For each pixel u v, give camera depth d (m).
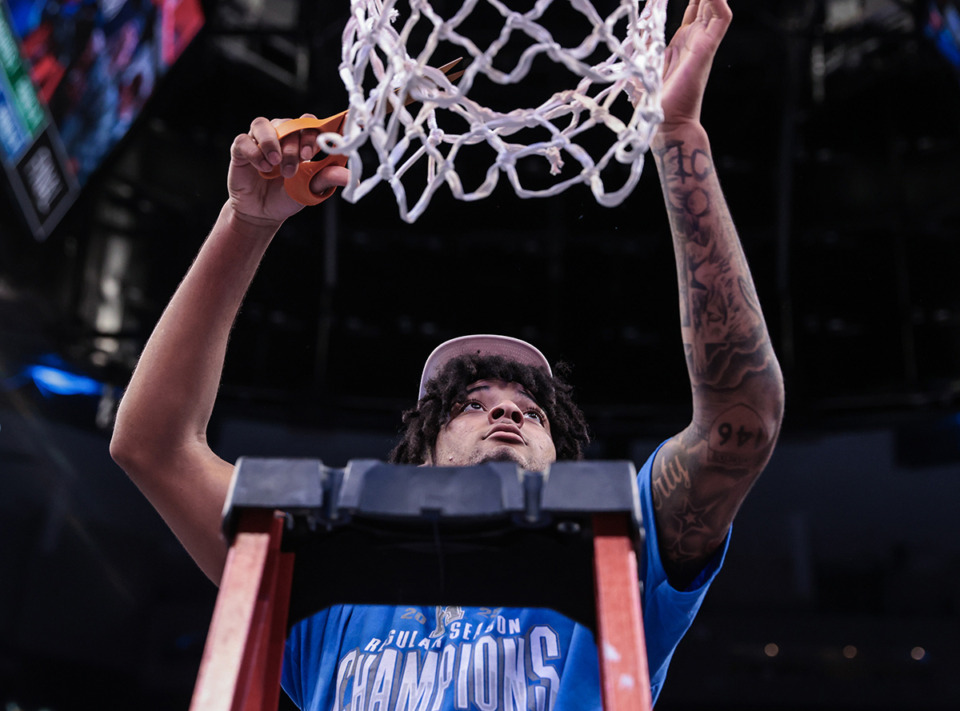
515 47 6.23
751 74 6.96
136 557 8.36
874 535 8.06
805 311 7.10
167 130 6.92
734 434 1.06
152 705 8.57
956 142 6.91
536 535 0.89
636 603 0.77
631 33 0.97
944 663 8.44
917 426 7.20
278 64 7.02
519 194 0.93
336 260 7.19
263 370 6.96
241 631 0.77
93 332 6.30
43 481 7.73
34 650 8.18
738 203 7.13
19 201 5.14
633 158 0.93
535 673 1.12
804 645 8.62
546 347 7.21
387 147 0.94
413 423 1.52
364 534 0.91
